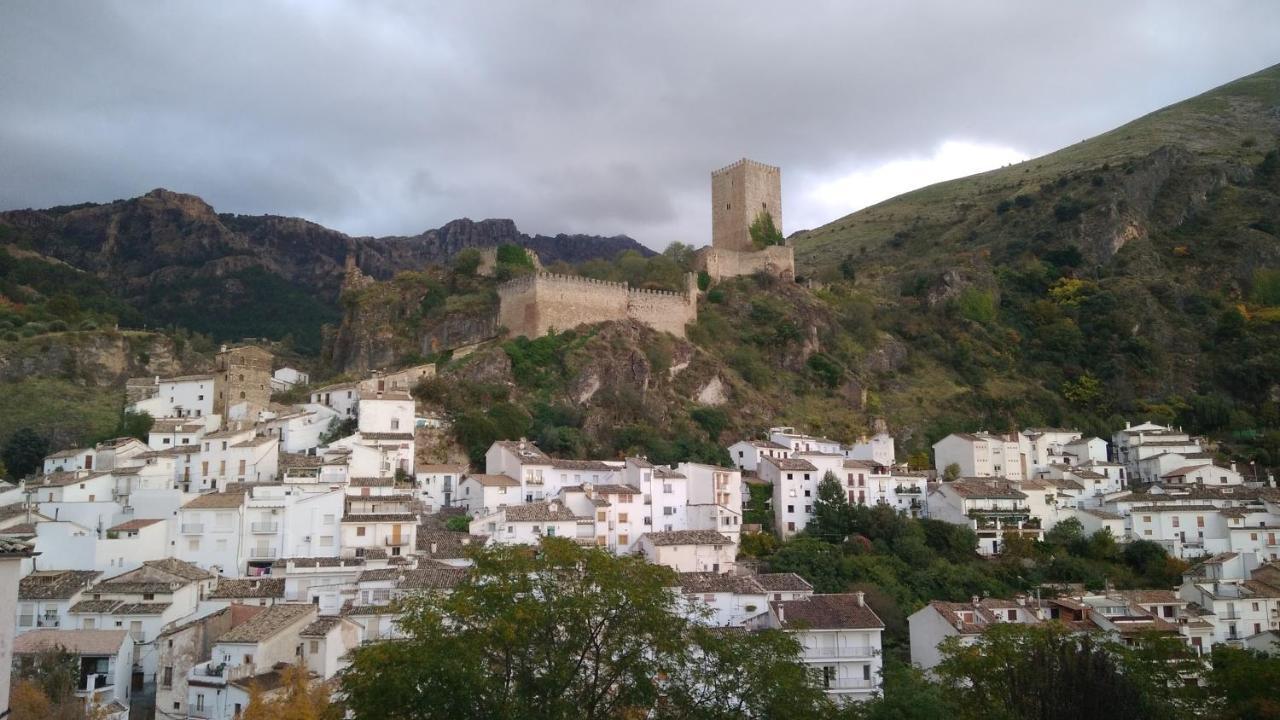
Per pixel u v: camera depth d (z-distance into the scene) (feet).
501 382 553.23
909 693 227.40
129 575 315.78
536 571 170.09
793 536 454.40
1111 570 434.71
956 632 305.12
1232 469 554.46
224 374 531.09
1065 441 612.29
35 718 219.00
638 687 160.56
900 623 362.33
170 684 256.73
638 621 164.45
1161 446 597.93
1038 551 458.91
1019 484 500.74
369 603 297.94
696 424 579.48
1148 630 282.15
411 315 637.30
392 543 359.05
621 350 593.83
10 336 620.08
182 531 353.51
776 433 558.56
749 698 169.48
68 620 293.23
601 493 418.72
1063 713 193.67
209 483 422.82
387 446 447.01
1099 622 335.67
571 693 160.86
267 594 312.91
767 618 309.42
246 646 253.03
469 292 650.84
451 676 146.20
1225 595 361.51
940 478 539.29
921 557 434.30
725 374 631.56
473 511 424.87
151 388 561.02
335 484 386.52
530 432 522.47
